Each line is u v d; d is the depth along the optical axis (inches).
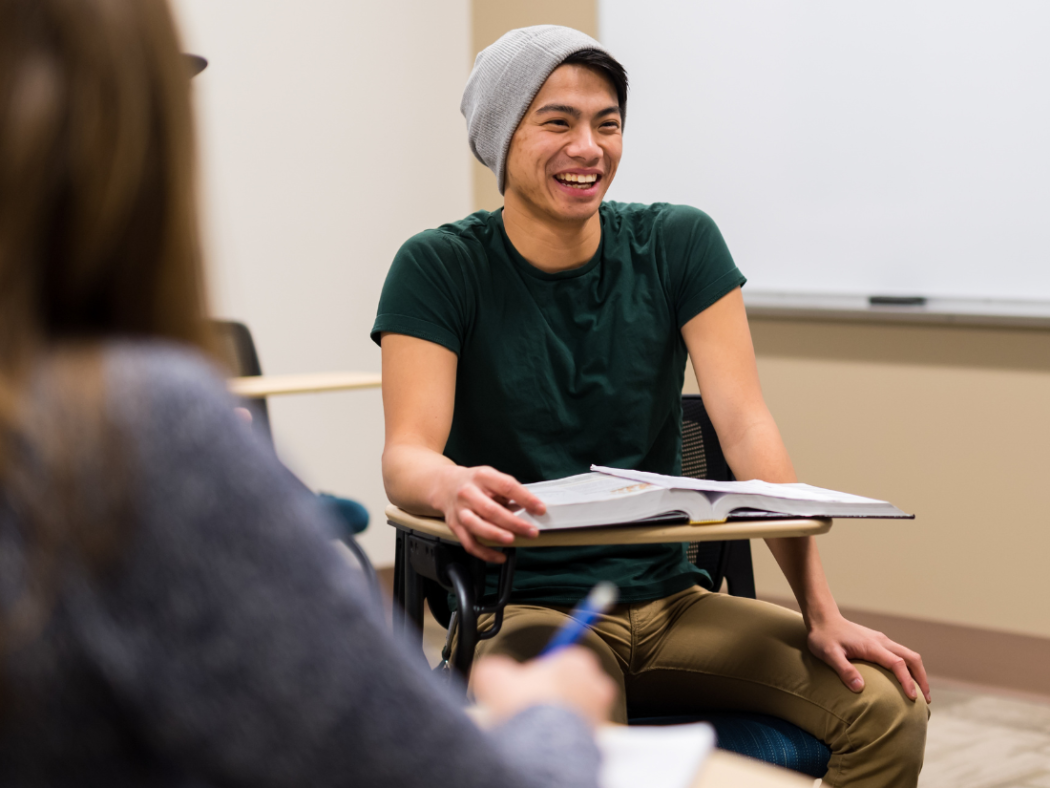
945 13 110.4
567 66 56.4
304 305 137.6
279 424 136.3
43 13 16.3
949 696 107.7
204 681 15.8
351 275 141.3
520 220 59.0
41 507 15.2
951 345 111.5
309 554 16.5
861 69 116.2
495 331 58.1
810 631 52.0
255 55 132.0
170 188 17.8
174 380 16.5
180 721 15.8
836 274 120.1
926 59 112.0
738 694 52.1
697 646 53.2
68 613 15.4
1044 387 106.3
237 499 16.1
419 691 17.0
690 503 43.4
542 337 58.3
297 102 135.4
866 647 50.3
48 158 16.2
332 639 16.3
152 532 15.6
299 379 105.9
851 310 116.6
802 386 121.7
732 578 63.1
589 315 59.3
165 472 15.7
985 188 109.8
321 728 16.2
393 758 16.6
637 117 132.7
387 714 16.6
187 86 18.1
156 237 17.9
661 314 60.2
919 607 115.2
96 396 15.8
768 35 122.0
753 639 52.4
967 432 111.3
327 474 140.4
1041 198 106.7
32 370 16.0
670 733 23.7
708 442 64.3
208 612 15.7
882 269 117.0
